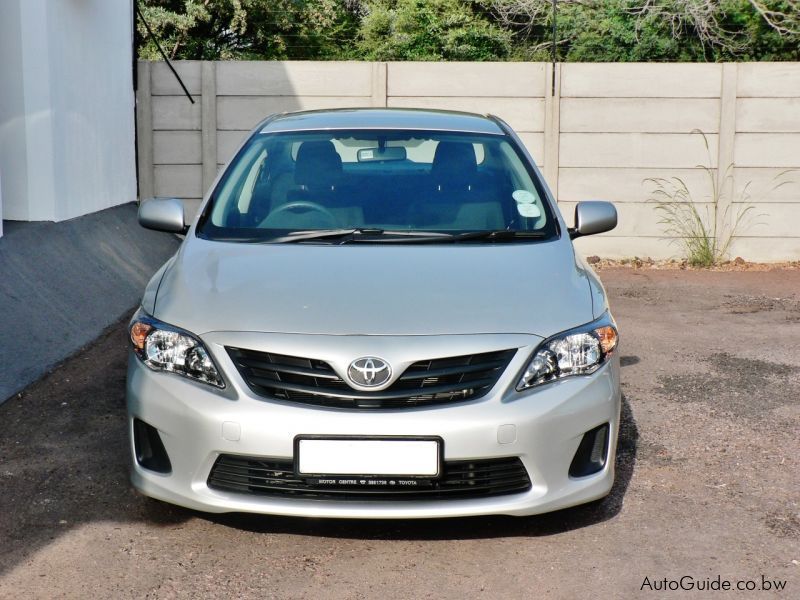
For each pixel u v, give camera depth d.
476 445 3.38
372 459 3.36
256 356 3.46
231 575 3.43
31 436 4.82
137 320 3.78
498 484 3.48
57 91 8.26
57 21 8.29
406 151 4.79
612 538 3.75
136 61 10.30
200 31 16.20
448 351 3.42
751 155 10.23
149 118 10.38
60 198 8.32
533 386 3.50
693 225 10.35
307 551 3.62
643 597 3.30
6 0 8.08
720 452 4.73
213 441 3.42
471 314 3.57
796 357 6.56
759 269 10.14
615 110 10.25
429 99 10.38
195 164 10.47
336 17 16.81
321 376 3.39
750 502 4.12
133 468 3.69
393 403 3.40
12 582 3.36
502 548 3.65
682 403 5.52
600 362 3.66
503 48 17.33
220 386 3.47
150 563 3.51
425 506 3.42
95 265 7.91
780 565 3.54
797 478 4.39
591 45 16.98
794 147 10.17
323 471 3.36
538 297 3.72
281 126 5.05
